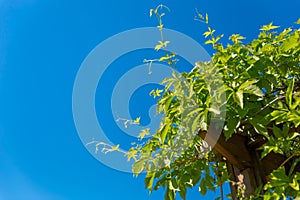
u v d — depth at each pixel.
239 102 1.49
